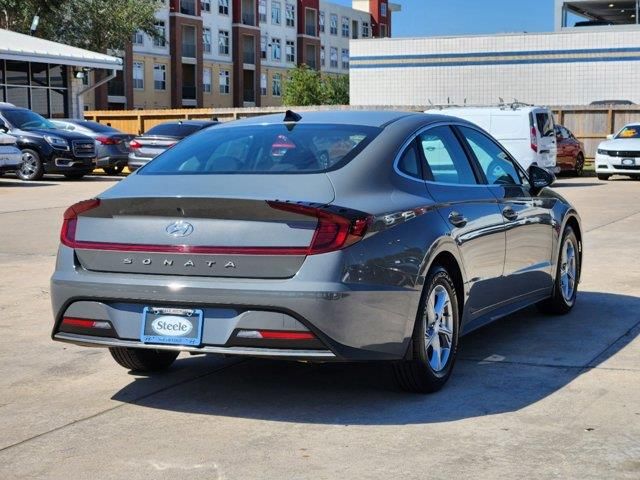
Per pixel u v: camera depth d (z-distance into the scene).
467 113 20.00
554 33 34.00
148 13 49.22
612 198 17.53
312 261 4.24
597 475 3.71
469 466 3.83
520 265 6.05
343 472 3.78
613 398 4.78
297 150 4.92
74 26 47.62
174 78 62.81
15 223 13.23
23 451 4.11
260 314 4.26
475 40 35.28
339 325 4.25
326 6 80.38
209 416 4.57
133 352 5.22
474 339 6.20
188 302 4.34
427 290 4.79
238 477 3.75
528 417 4.48
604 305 7.30
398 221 4.64
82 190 19.45
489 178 5.90
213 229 4.36
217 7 67.00
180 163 5.05
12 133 22.58
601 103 32.06
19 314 7.16
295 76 61.38
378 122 5.24
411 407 4.68
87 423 4.50
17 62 30.77
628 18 42.19
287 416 4.55
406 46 36.34
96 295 4.53
